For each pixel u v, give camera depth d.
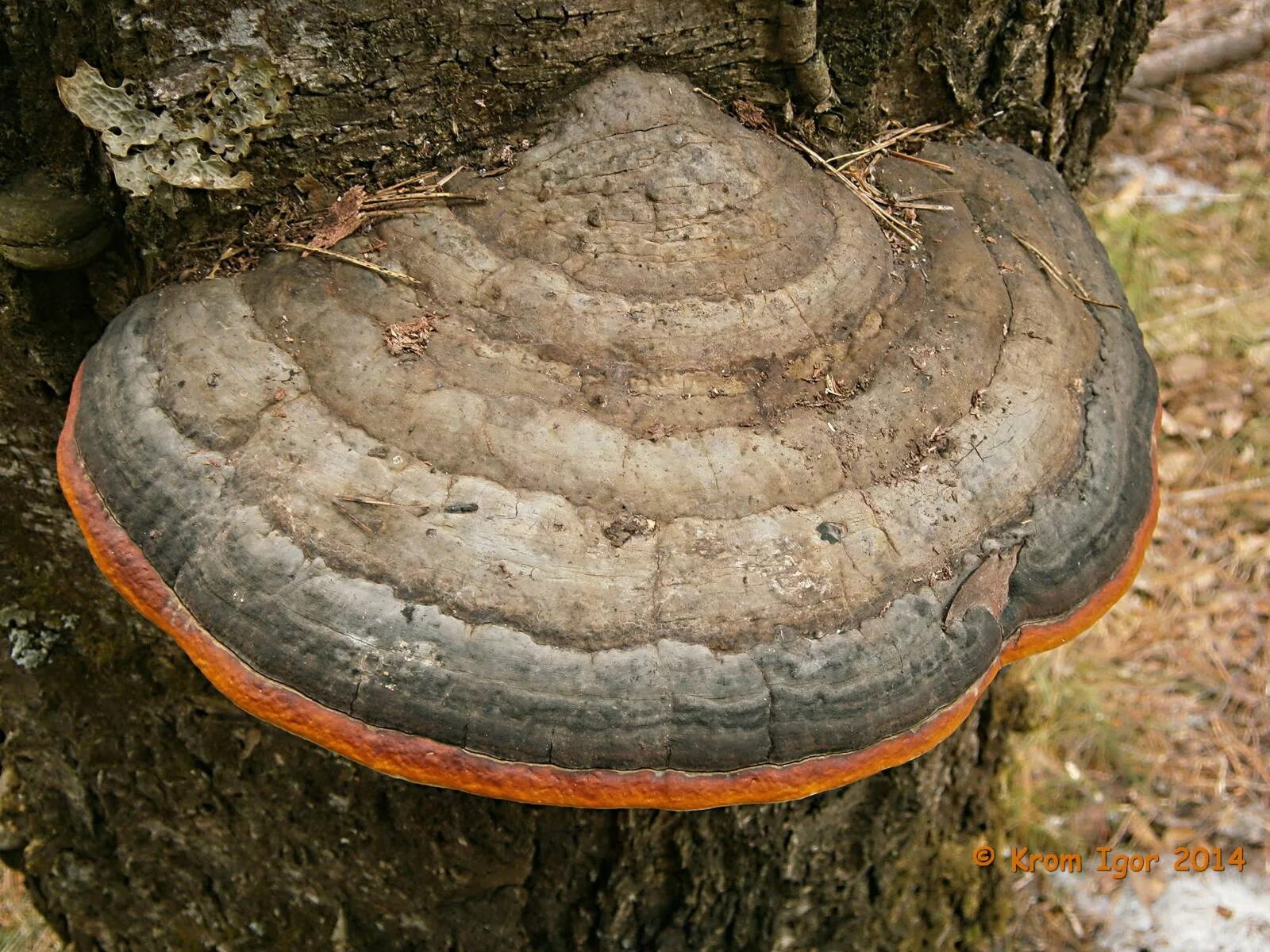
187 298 0.44
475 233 0.44
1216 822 0.70
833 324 0.44
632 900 0.56
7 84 0.44
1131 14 0.52
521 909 0.56
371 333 0.42
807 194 0.46
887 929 0.61
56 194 0.45
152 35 0.42
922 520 0.42
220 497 0.41
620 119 0.44
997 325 0.46
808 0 0.45
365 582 0.40
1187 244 1.05
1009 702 0.61
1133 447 0.46
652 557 0.40
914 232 0.47
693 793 0.40
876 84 0.49
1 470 0.52
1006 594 0.43
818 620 0.41
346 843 0.56
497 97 0.45
